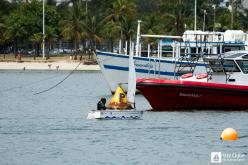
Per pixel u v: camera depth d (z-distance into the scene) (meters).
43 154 83.81
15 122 110.94
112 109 107.69
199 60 134.88
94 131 99.00
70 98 159.25
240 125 103.31
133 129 100.06
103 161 79.81
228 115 111.38
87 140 92.50
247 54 114.06
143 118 108.31
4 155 83.31
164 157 81.88
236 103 112.00
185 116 110.12
